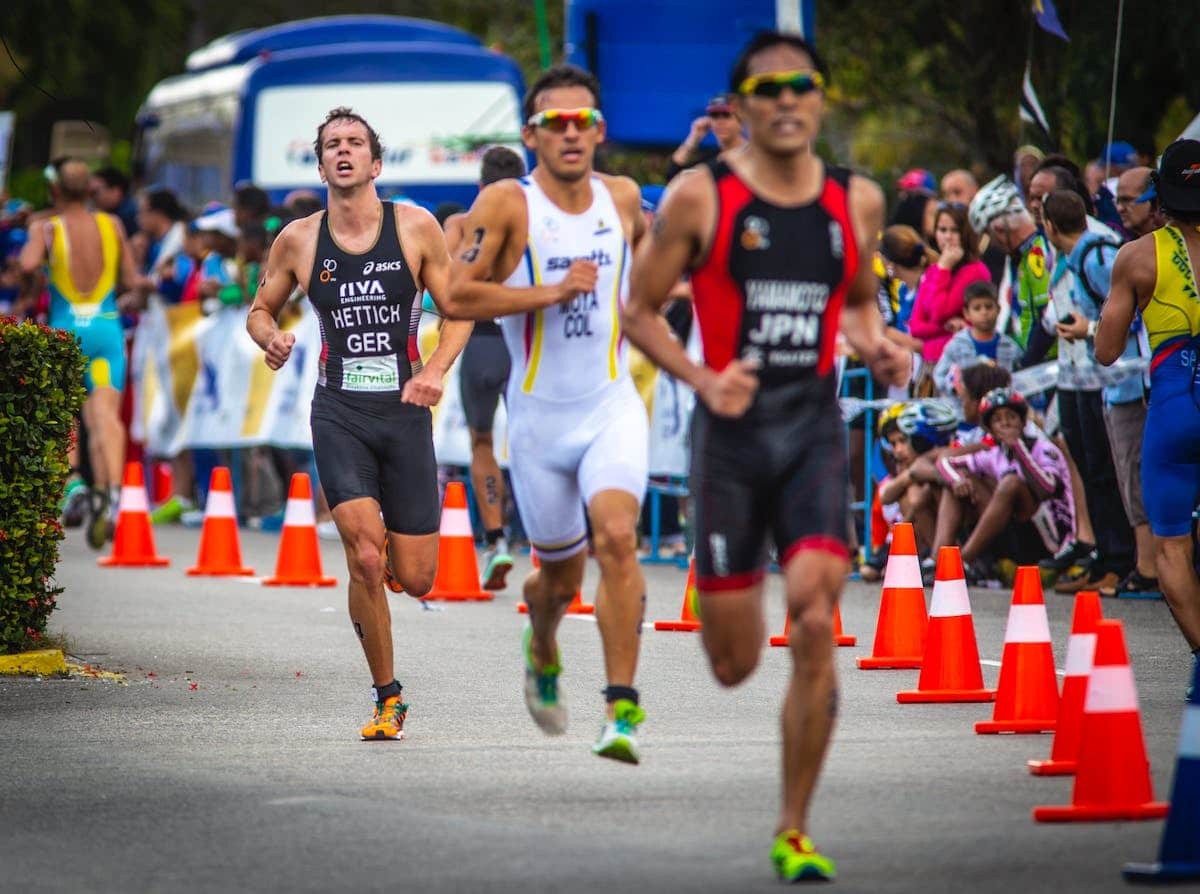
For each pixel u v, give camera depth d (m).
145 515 50.25
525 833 19.78
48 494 31.58
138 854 19.16
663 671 31.19
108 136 102.88
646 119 67.38
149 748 24.91
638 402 22.92
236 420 59.34
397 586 27.06
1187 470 27.59
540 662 23.41
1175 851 17.58
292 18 129.50
